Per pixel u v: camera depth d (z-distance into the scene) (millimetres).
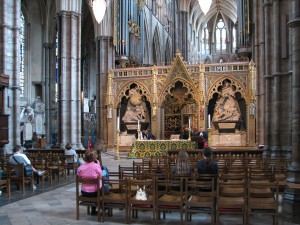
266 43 18781
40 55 40156
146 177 10266
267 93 18750
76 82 29141
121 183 9188
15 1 20969
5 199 12133
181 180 8594
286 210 9570
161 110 31969
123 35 35344
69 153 18000
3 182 12383
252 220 9195
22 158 13680
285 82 15438
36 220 9352
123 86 32781
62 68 28594
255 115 29578
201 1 24344
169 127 32531
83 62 46562
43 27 40344
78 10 29438
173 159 15031
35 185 15141
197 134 26875
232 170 11047
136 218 9555
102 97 34531
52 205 11195
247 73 30156
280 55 15336
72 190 13922
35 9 39938
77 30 29422
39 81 39969
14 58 20859
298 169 9656
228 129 30344
